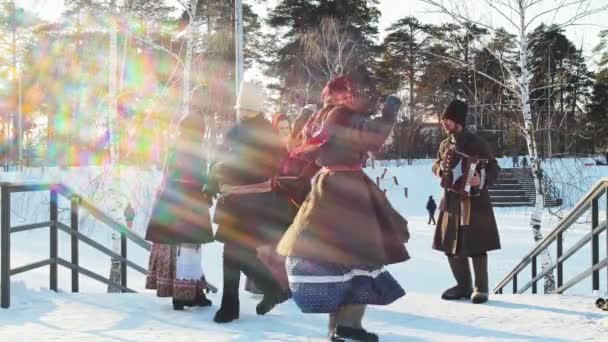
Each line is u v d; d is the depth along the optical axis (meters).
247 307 6.48
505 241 23.58
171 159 6.17
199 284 6.38
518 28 15.66
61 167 27.75
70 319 5.86
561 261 7.92
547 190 19.19
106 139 18.27
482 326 5.63
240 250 5.71
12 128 54.66
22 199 23.27
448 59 17.22
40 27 33.44
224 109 25.50
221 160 5.71
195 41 23.53
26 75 46.41
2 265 6.34
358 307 4.71
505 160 40.88
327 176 4.66
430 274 17.19
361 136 4.63
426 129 64.19
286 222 5.73
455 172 6.92
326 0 47.06
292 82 47.28
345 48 44.09
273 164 5.68
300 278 4.51
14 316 6.01
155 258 6.58
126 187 18.38
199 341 4.97
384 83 52.53
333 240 4.49
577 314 6.12
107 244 21.16
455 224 6.97
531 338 5.11
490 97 24.42
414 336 5.23
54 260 7.34
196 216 6.12
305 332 5.32
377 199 4.70
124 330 5.41
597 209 6.96
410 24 55.38
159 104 26.66
